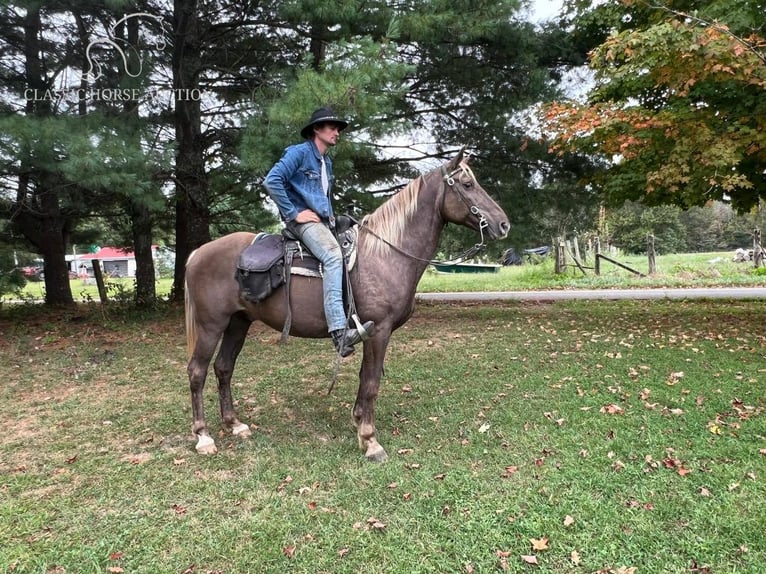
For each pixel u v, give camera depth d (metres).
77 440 3.93
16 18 8.10
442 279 22.36
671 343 6.54
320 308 3.46
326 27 7.38
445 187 3.54
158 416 4.44
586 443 3.62
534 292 15.89
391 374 5.61
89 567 2.43
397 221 3.54
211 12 8.54
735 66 5.34
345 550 2.50
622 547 2.48
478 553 2.46
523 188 9.25
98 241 15.52
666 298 12.16
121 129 6.80
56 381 5.59
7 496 3.07
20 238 11.93
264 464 3.44
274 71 7.54
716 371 5.15
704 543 2.47
